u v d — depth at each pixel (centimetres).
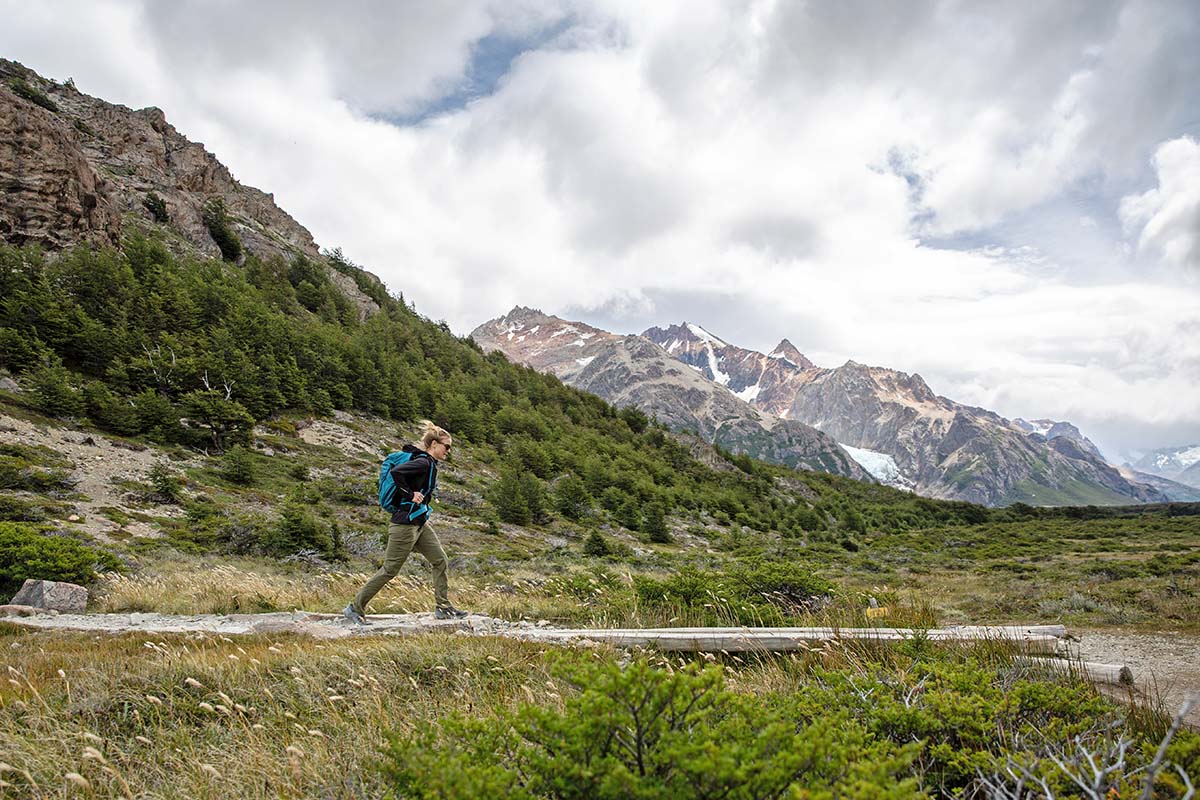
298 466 4069
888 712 301
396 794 228
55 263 5138
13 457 2605
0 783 306
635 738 213
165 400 3969
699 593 868
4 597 1116
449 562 2300
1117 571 2127
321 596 1027
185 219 9275
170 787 323
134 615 905
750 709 237
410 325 11431
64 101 10325
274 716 408
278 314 7175
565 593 1051
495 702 422
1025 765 244
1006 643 579
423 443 724
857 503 12138
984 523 10688
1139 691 489
